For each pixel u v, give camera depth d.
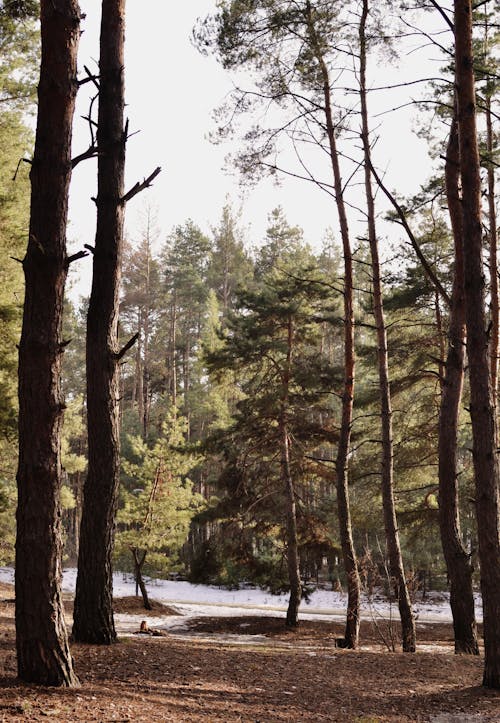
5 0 13.47
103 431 10.52
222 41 15.22
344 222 16.52
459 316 14.91
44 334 7.14
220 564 24.33
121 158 10.84
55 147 7.30
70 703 6.57
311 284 22.38
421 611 29.91
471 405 9.80
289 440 22.97
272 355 23.27
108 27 10.91
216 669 9.35
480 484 9.63
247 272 60.72
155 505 26.94
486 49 18.44
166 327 57.84
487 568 9.50
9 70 17.47
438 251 23.52
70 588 32.25
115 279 10.73
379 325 16.45
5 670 7.54
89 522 10.42
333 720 7.50
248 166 16.44
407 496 23.45
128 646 10.20
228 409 41.06
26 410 7.08
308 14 15.31
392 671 10.48
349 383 16.73
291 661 10.68
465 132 10.11
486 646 9.48
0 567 36.28
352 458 25.45
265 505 23.52
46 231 7.21
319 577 39.59
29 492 7.05
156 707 6.99
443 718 7.92
